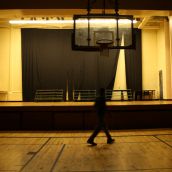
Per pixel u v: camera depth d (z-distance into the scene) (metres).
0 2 9.35
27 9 9.34
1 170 4.43
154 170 4.33
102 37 7.85
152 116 8.81
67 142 6.71
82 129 8.68
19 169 4.48
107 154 5.45
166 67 13.56
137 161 4.89
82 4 9.24
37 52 15.08
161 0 9.48
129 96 15.03
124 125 8.71
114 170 4.38
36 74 15.06
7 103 10.18
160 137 7.19
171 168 4.43
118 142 6.62
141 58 15.36
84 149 5.92
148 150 5.74
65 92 15.05
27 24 14.85
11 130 8.70
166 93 13.62
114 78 15.16
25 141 6.88
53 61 15.08
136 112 8.77
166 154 5.38
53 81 15.07
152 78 15.50
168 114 8.88
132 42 7.89
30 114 8.77
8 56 15.13
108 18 7.68
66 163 4.82
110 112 8.67
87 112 8.70
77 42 7.87
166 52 13.56
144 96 14.74
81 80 15.09
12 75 15.12
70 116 8.70
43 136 7.57
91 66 15.12
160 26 14.95
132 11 9.60
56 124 8.71
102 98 6.36
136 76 15.25
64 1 9.27
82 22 7.86
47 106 8.65
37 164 4.76
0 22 14.97
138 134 7.69
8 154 5.51
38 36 15.08
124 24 7.93
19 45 15.20
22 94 15.05
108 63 15.16
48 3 9.30
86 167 4.57
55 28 15.02
